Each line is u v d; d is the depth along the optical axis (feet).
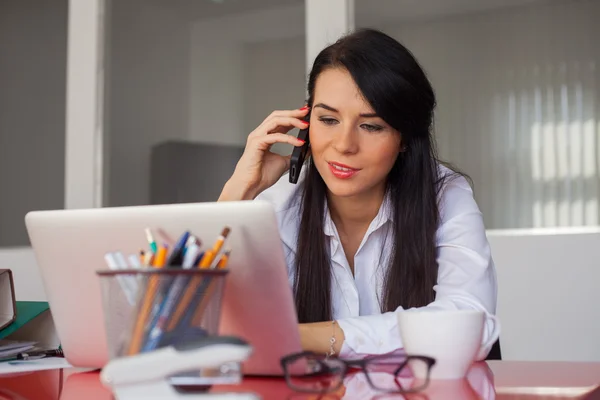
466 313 3.36
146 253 2.83
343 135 5.09
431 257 5.49
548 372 3.81
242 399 2.49
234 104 11.63
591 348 9.52
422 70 5.35
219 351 2.39
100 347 3.72
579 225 11.19
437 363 3.39
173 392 2.49
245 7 11.62
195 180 11.82
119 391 2.50
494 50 11.35
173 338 2.59
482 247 5.28
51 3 13.03
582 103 11.20
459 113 11.48
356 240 5.94
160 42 12.07
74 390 3.29
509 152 11.43
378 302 5.77
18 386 3.42
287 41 11.32
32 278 11.98
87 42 12.30
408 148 5.55
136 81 12.12
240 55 11.64
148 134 12.03
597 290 9.54
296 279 5.73
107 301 2.68
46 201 12.94
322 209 5.73
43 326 4.91
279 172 6.24
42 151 13.01
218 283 2.68
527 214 11.39
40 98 13.03
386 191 5.69
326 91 5.12
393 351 4.15
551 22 11.28
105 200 12.12
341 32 10.70
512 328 9.88
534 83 11.34
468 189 5.75
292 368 3.37
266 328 3.24
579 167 11.22
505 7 11.28
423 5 11.18
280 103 11.32
